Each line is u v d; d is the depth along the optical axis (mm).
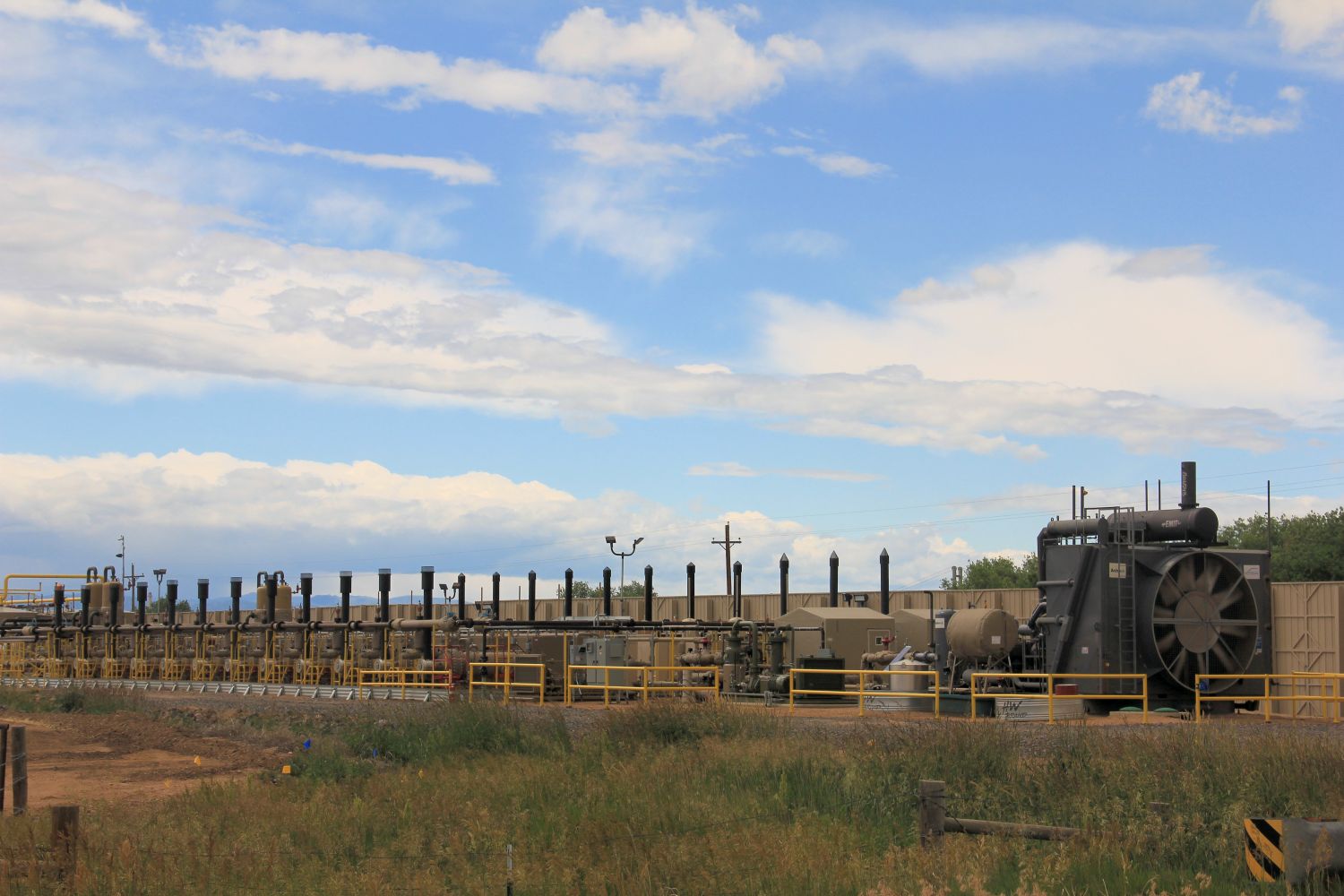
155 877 12930
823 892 11852
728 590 73375
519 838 14648
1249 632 32656
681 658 43469
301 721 35719
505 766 22422
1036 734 24219
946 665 33656
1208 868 13094
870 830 15492
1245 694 32000
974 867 12141
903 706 32875
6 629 73188
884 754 19609
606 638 41531
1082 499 33531
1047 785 17391
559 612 75688
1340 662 37875
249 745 32469
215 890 12711
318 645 55906
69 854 13375
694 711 25125
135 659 64062
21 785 18078
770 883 12164
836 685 36500
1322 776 17047
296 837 15891
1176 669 31609
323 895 12734
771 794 17625
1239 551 32844
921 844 13000
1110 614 31328
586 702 38719
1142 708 31156
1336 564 68000
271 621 60344
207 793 20031
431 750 26453
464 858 13945
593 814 16125
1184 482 33125
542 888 12383
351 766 24922
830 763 19156
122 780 26000
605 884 12305
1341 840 11461
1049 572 33000
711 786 18312
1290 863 11484
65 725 37312
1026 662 33500
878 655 41312
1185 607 31844
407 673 45062
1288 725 26984
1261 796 16156
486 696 32438
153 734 34906
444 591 60469
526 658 41469
